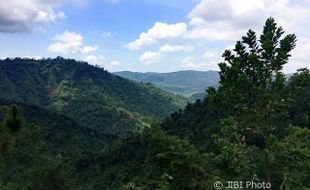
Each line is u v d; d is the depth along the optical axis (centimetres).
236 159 1356
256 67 1407
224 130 1447
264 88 1408
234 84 1379
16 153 3338
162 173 1378
